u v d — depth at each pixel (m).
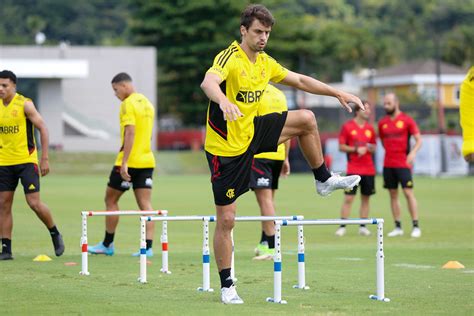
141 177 34.81
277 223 22.36
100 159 134.12
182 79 180.62
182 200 68.31
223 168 21.91
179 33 178.75
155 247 38.59
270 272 29.33
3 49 160.25
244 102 21.66
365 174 45.25
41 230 45.41
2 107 32.56
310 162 23.08
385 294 24.19
